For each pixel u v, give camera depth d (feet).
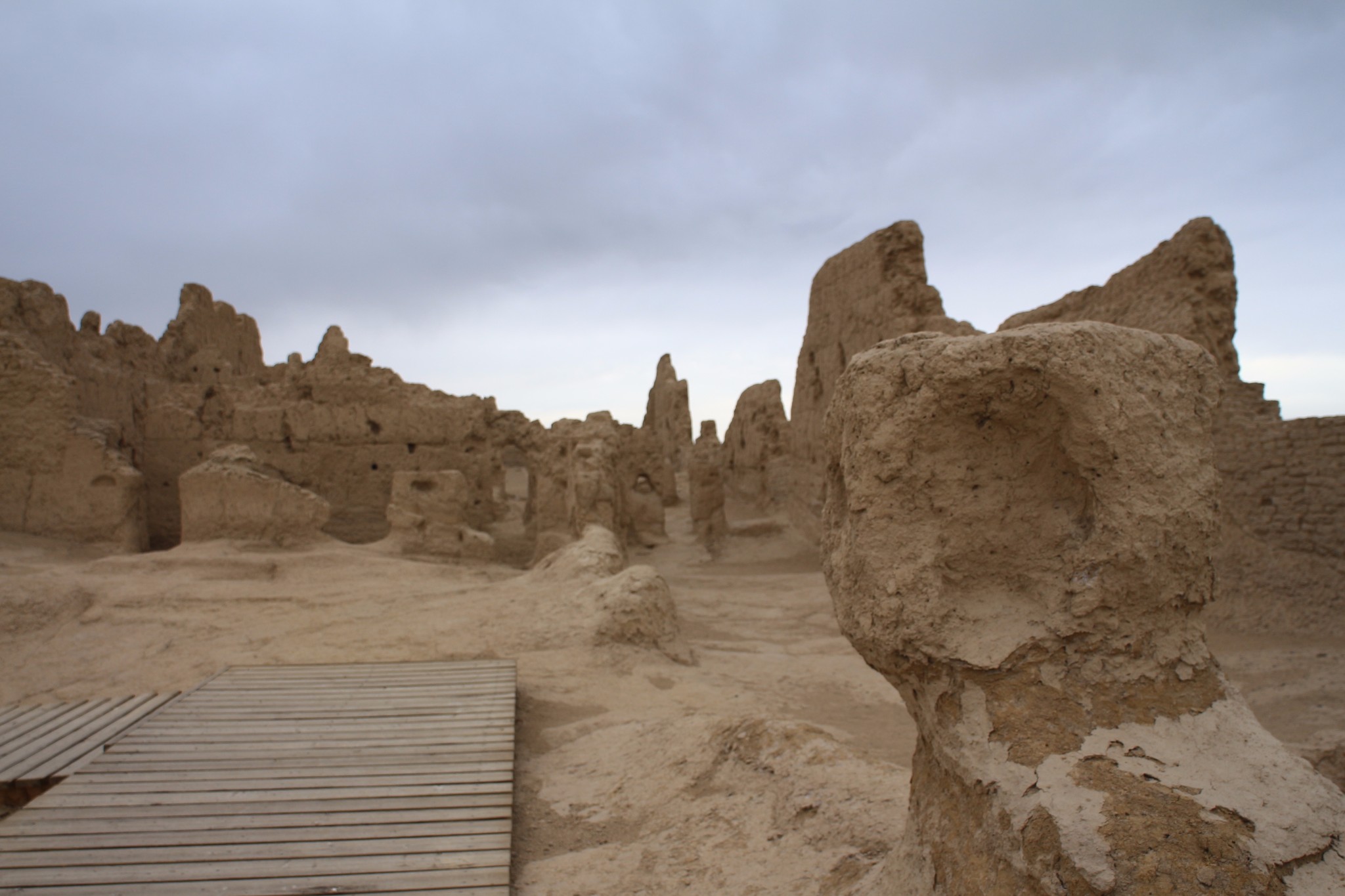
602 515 42.68
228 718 16.96
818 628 31.53
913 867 7.39
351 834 12.07
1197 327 27.81
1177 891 5.45
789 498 62.80
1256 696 20.70
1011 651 7.16
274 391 54.65
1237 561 28.50
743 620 33.35
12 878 10.75
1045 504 7.66
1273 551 27.50
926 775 7.85
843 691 21.90
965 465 7.60
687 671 23.36
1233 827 5.81
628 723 17.89
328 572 35.60
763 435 73.41
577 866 11.28
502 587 31.94
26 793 15.33
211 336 81.41
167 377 71.77
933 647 7.34
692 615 34.35
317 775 14.15
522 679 21.31
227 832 12.12
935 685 7.45
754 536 59.72
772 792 11.72
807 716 19.33
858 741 16.98
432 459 54.75
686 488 101.09
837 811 10.47
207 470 38.78
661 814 12.46
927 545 7.55
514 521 66.54
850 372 8.30
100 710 18.94
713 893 9.70
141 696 19.99
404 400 54.54
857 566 7.91
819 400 53.88
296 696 18.42
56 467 43.52
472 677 19.83
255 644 25.12
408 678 19.74
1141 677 7.21
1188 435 7.72
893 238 44.27
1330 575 25.77
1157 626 7.36
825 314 52.85
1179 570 7.38
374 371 54.70
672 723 16.48
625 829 12.39
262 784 13.78
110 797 13.23
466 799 13.23
